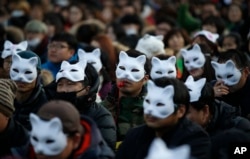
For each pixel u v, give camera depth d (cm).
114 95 1177
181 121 942
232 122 1064
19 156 941
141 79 1162
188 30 2286
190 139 927
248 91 1209
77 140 880
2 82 1038
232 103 1214
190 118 1034
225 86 1209
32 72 1122
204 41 1553
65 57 1470
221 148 893
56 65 1477
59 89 1097
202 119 1041
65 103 886
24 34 1978
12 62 1148
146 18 2644
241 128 1062
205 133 941
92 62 1351
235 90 1213
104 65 1447
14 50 1315
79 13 2306
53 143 862
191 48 1370
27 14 2467
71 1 2812
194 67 1358
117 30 2058
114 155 970
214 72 1342
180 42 1733
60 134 864
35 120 869
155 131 939
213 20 1889
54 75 1462
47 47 1638
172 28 1884
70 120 871
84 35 1825
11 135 1010
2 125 1004
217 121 1059
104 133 1069
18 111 1119
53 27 2072
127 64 1161
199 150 924
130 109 1152
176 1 2942
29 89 1123
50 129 861
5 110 1005
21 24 2212
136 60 1169
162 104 921
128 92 1154
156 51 1502
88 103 1088
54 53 1471
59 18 2177
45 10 2677
